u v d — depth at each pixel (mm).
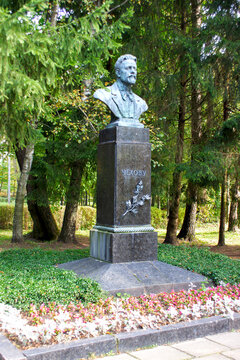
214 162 11664
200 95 13844
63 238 14695
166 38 12992
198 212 26375
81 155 12422
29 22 5027
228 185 16172
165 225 23875
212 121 13141
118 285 5613
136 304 4883
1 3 6633
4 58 5047
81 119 12180
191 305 4953
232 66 11742
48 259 8047
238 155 11789
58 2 10203
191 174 11477
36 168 13445
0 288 5051
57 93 7480
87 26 6066
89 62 6887
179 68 13109
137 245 6508
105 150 6891
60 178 13102
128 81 6984
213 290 5707
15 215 13875
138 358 3781
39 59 5574
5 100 6113
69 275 5848
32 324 4137
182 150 13203
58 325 3969
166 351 3982
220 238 15266
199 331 4445
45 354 3506
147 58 12492
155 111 12500
